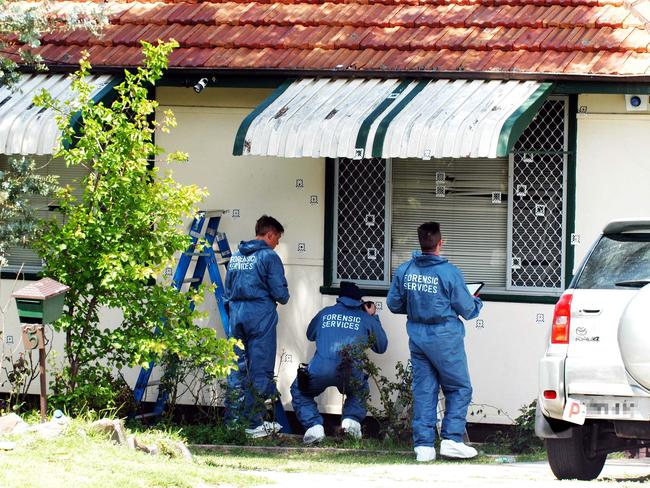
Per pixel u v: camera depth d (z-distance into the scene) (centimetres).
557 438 2470
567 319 2348
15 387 3200
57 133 3409
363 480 2508
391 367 3538
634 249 2377
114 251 2842
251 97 3659
